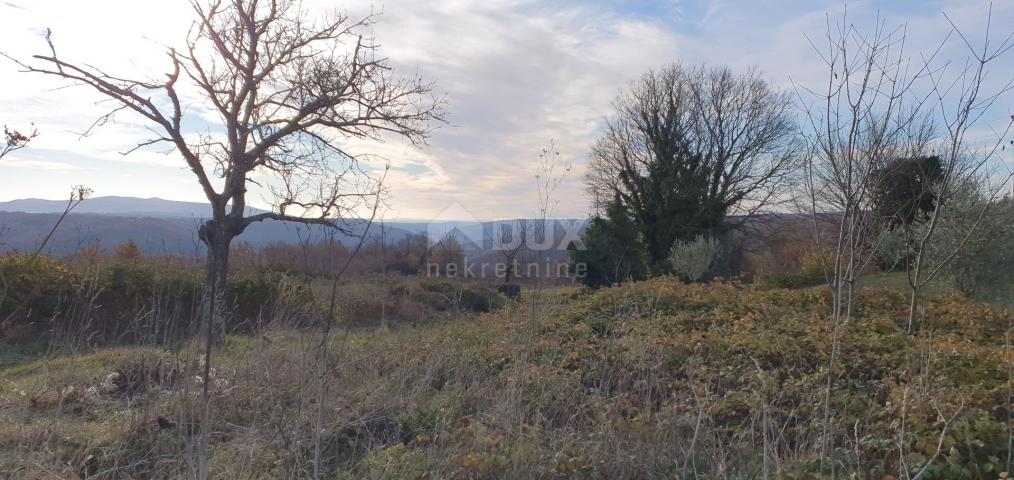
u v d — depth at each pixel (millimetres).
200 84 6801
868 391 5500
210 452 4672
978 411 4195
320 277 5379
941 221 12656
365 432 5270
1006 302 12672
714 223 31234
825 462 3838
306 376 5230
